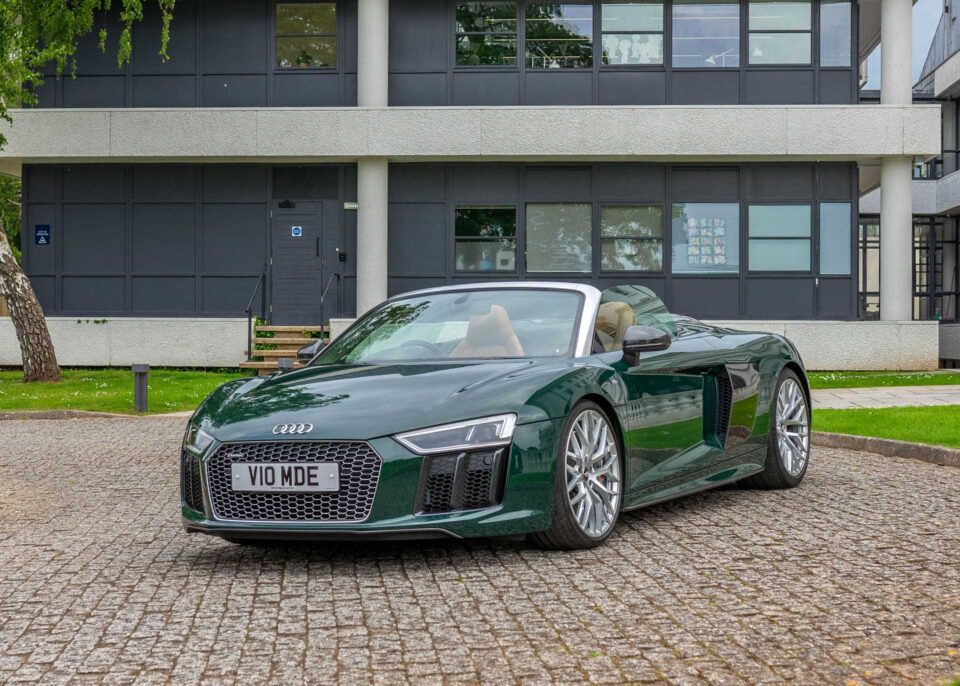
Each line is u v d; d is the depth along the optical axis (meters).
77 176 21.58
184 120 20.53
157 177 21.52
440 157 20.67
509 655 3.53
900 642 3.61
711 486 6.19
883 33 20.55
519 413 4.86
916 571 4.65
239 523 4.80
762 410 6.73
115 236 21.61
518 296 6.15
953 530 5.58
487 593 4.36
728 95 21.16
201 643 3.75
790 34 21.14
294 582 4.66
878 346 20.44
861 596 4.23
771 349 7.02
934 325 20.36
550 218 21.19
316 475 4.71
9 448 10.38
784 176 21.00
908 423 10.28
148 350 20.97
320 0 21.50
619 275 21.14
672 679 3.27
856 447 9.44
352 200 21.34
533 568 4.80
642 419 5.60
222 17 21.61
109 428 12.38
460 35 21.39
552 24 21.34
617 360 5.63
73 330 21.06
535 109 20.28
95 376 18.62
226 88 21.62
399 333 6.03
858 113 20.12
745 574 4.62
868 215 30.33
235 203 21.48
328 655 3.58
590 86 21.30
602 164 21.11
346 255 21.36
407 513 4.66
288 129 20.45
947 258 28.83
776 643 3.62
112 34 21.64
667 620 3.92
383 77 20.80
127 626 4.01
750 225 21.08
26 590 4.62
